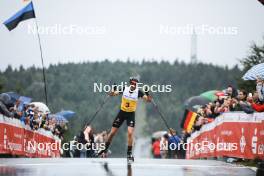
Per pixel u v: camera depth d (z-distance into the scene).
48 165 27.47
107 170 25.34
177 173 24.47
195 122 42.50
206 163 29.81
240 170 26.02
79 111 149.00
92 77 163.38
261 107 30.06
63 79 154.62
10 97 36.31
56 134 47.28
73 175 23.38
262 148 29.92
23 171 24.61
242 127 32.00
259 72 35.44
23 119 37.53
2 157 35.34
